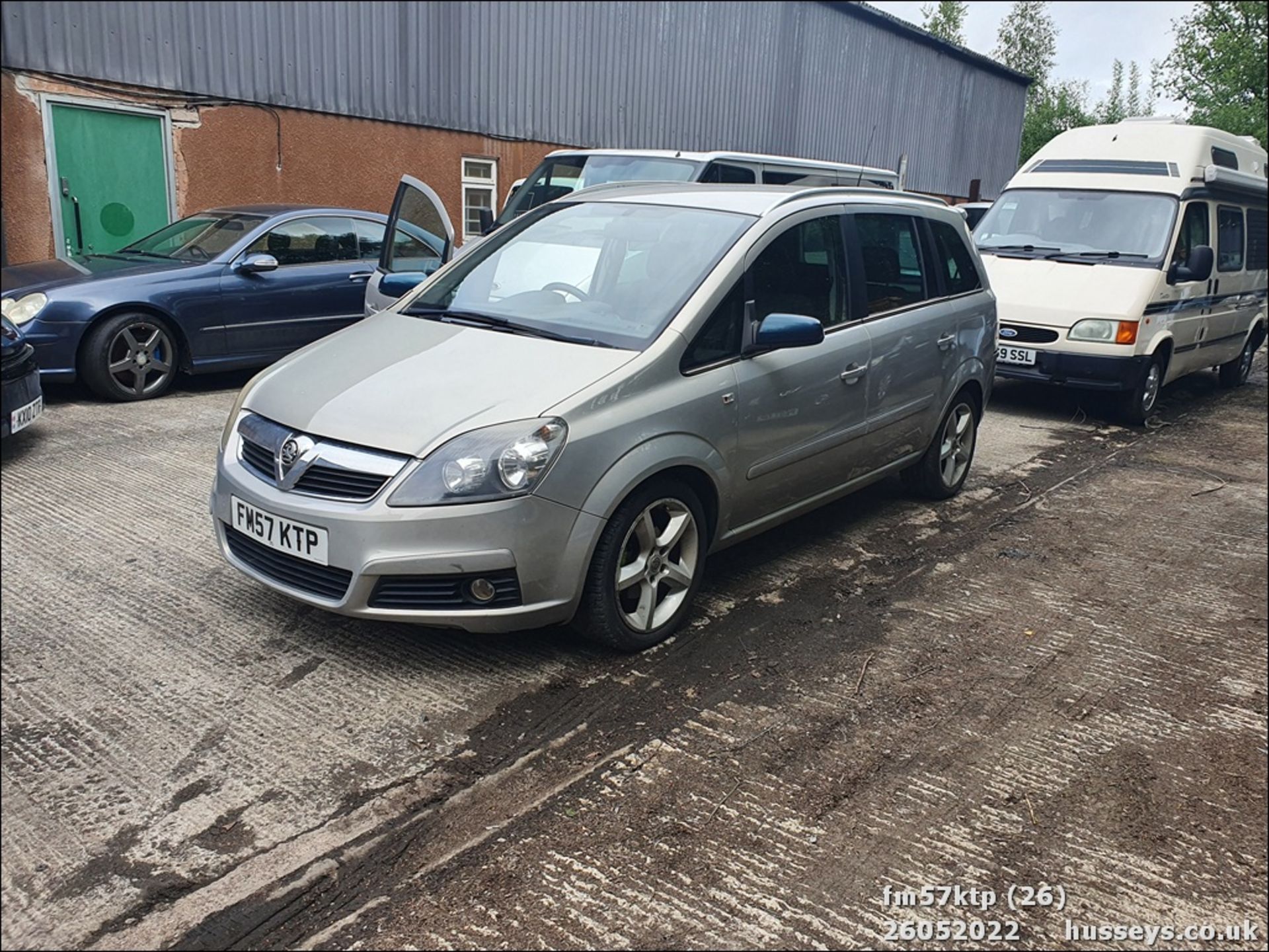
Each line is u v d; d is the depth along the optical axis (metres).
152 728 3.14
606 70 15.81
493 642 3.82
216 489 3.73
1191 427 9.22
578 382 3.53
